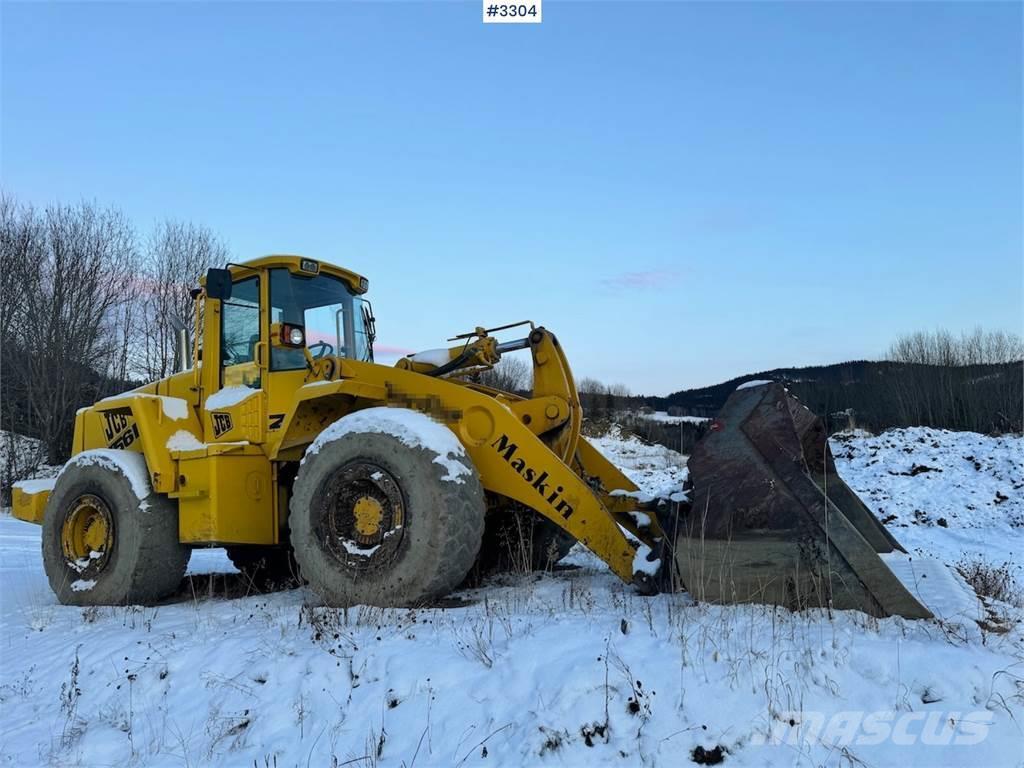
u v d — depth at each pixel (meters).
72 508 6.98
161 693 4.35
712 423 4.77
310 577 5.32
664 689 3.37
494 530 6.58
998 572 6.23
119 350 29.89
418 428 5.13
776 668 3.45
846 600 4.13
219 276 6.43
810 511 4.27
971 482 15.03
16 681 4.86
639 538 5.65
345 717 3.72
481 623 4.39
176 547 6.67
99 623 5.86
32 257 27.20
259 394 6.45
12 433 26.03
